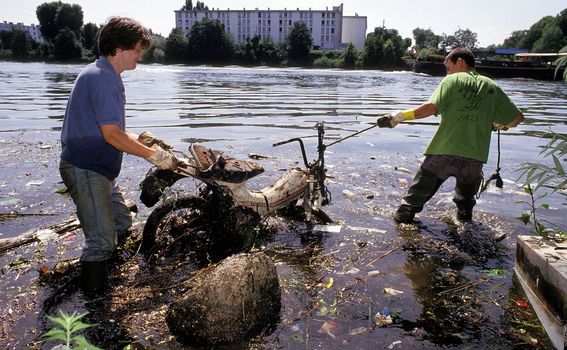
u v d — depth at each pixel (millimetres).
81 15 105812
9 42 108625
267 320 3035
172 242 4102
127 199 5477
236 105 16312
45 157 7426
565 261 3107
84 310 3133
